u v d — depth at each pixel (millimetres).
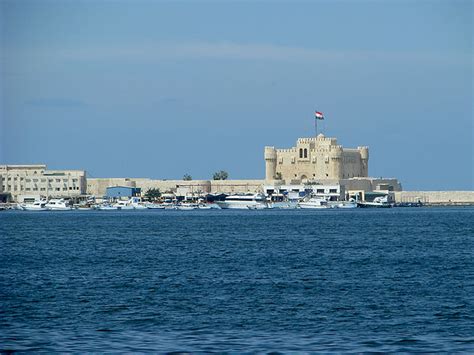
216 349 169875
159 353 166750
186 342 176000
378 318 199500
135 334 183750
